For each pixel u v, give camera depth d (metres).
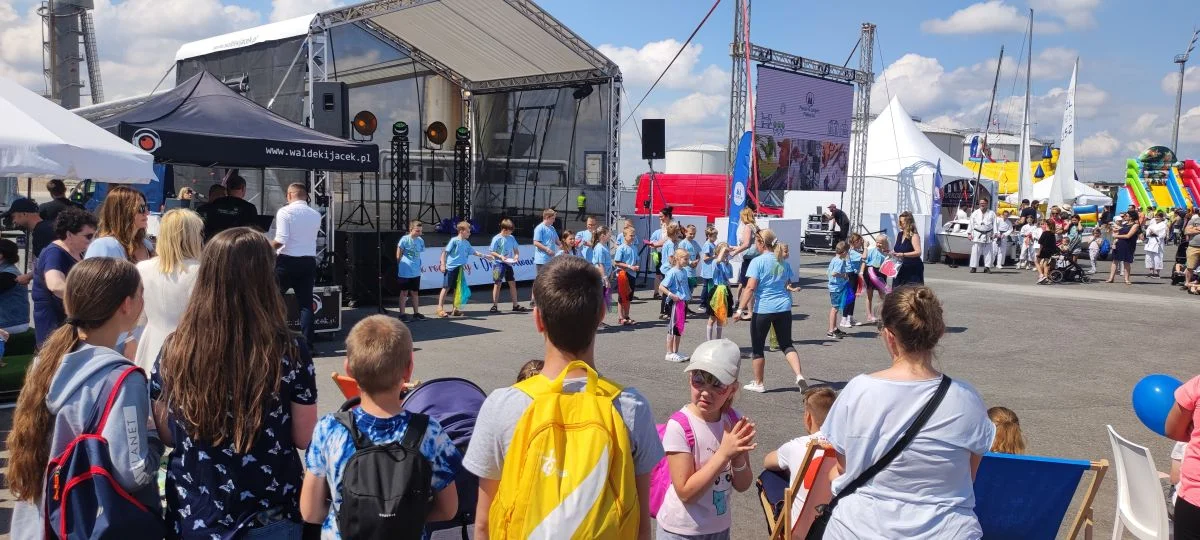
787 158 20.56
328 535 2.39
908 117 28.44
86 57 64.88
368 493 2.23
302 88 13.98
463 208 19.70
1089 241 24.30
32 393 2.52
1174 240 33.56
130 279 2.67
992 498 3.31
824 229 26.45
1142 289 18.12
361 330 2.43
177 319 3.78
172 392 2.43
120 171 7.01
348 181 17.84
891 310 2.60
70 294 2.59
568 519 1.93
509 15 15.59
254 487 2.46
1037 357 10.43
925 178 26.22
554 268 2.24
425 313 13.14
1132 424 7.35
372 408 2.44
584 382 2.16
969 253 22.72
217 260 2.45
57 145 6.46
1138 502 3.91
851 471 2.56
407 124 18.66
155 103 9.96
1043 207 36.75
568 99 18.23
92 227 5.23
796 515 3.51
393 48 18.00
